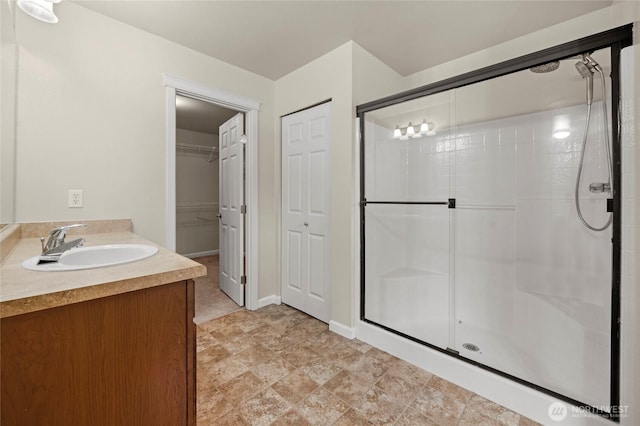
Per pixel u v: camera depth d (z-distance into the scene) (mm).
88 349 781
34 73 1604
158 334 902
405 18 1920
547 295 2021
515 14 1884
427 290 2621
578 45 1378
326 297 2459
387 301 2432
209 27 2004
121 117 1934
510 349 1828
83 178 1786
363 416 1406
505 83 1891
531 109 2084
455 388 1622
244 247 2797
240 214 2787
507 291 2250
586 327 1726
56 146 1685
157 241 2100
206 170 5414
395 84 2648
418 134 2615
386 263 2506
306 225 2633
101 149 1854
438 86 1884
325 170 2443
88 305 778
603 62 1452
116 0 1723
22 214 1575
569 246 1942
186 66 2242
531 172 2145
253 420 1377
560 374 1537
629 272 1198
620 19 1520
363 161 2256
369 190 2322
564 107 1942
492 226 2344
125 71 1947
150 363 887
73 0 1713
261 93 2756
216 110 3885
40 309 690
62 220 1709
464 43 2225
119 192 1930
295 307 2771
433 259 2635
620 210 1241
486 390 1537
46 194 1653
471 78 1763
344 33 2084
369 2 1766
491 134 2326
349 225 2203
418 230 2711
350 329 2193
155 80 2084
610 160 1547
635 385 1066
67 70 1717
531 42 2104
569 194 1945
